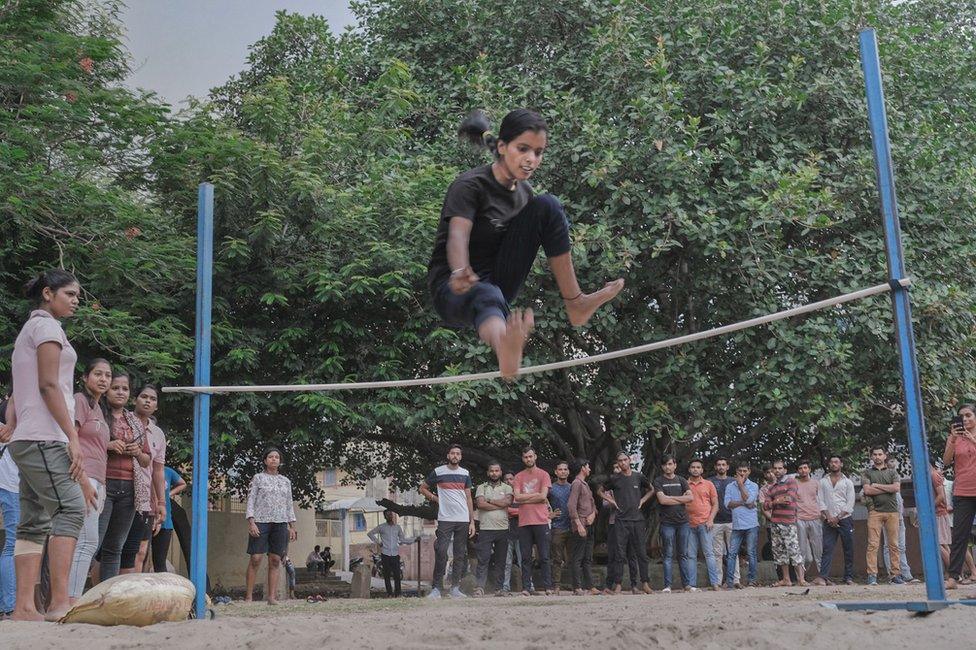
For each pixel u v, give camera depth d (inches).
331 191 507.8
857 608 199.3
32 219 443.5
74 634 156.1
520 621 186.2
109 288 465.1
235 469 712.4
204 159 504.1
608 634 147.6
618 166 531.5
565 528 506.9
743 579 586.6
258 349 522.0
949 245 551.8
